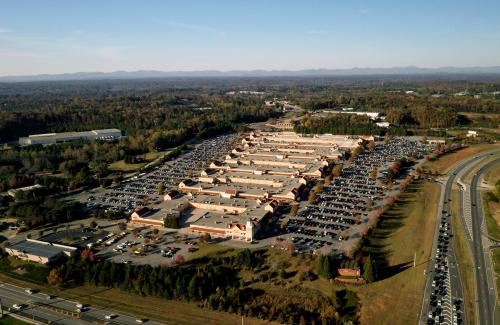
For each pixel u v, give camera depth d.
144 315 134.62
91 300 144.50
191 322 130.25
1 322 132.12
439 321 125.50
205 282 146.50
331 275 150.38
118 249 181.25
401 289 142.50
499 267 154.62
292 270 157.12
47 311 138.12
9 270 167.50
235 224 189.38
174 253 176.25
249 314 133.38
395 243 177.75
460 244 174.12
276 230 197.38
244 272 158.12
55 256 173.00
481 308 131.12
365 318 129.75
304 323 127.06
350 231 194.00
